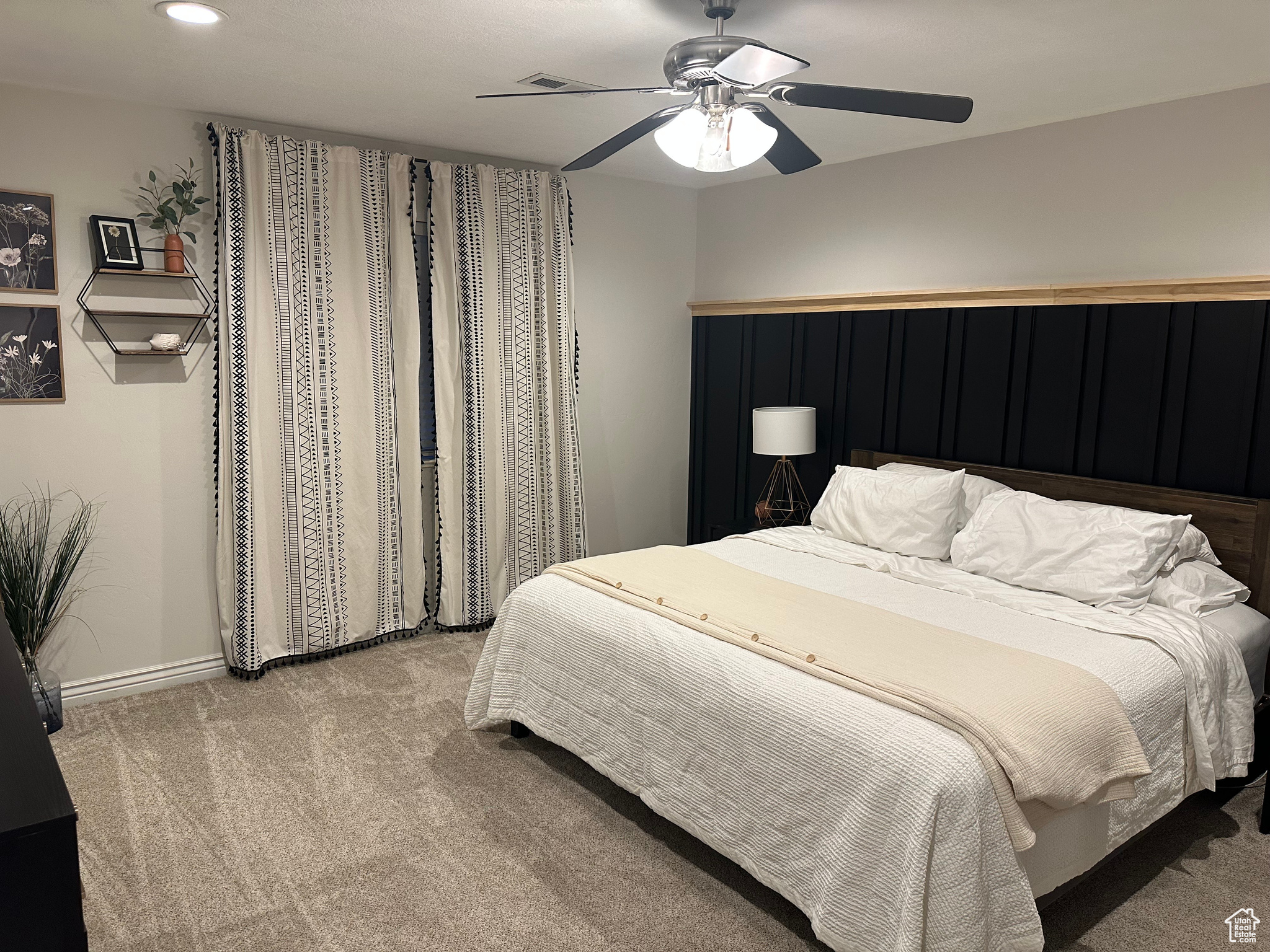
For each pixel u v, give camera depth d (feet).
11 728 3.35
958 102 6.75
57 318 10.80
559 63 9.23
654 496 17.53
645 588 9.95
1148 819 7.77
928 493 11.68
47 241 10.64
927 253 13.39
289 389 12.21
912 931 6.01
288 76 9.80
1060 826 6.91
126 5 7.70
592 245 15.75
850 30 8.10
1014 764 6.30
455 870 8.07
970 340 12.80
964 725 6.54
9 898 2.64
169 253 11.18
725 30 8.14
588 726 9.23
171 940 7.07
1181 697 8.09
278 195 11.89
